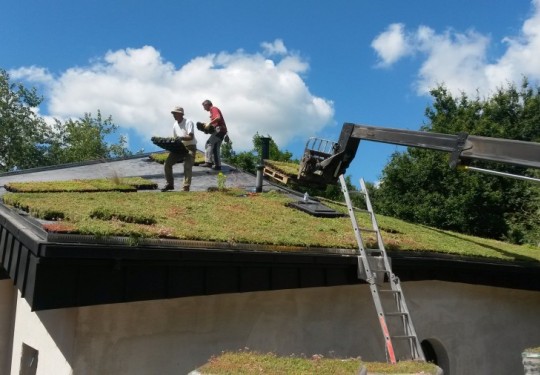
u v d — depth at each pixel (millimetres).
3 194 7754
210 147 12766
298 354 6656
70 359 5016
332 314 7156
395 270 7633
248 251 5828
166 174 9617
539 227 20484
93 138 41375
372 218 7598
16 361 7070
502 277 9469
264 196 10320
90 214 5730
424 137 8266
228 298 6148
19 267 4969
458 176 21578
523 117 25562
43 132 35688
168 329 5621
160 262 5164
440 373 5035
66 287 4582
